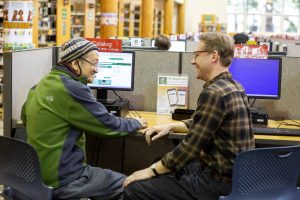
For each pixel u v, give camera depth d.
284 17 19.03
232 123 2.19
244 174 2.05
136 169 3.71
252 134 2.29
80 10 10.03
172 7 17.30
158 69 3.50
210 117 2.17
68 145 2.34
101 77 3.33
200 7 18.81
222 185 2.22
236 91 2.24
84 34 10.02
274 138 2.75
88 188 2.35
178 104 3.37
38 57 3.29
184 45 7.87
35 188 2.10
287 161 2.12
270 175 2.11
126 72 3.33
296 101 3.43
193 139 2.20
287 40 9.48
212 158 2.26
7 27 5.74
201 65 2.33
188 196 2.28
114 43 3.30
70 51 2.42
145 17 13.98
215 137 2.23
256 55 3.25
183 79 3.38
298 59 3.40
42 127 2.32
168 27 17.28
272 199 2.15
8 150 2.15
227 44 2.30
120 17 12.56
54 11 8.68
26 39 5.75
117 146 3.69
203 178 2.28
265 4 18.95
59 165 2.30
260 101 3.44
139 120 2.71
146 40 7.42
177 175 2.37
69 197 2.31
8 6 5.70
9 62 2.82
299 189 2.25
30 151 2.06
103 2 10.33
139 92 3.54
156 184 2.31
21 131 2.89
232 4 19.00
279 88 3.27
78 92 2.34
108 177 2.44
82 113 2.34
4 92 2.84
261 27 19.08
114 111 3.09
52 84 2.36
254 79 3.27
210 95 2.19
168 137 2.68
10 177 2.19
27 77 3.11
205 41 2.31
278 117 3.45
